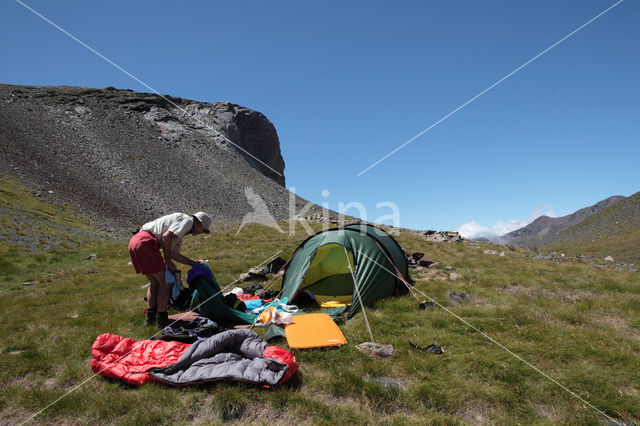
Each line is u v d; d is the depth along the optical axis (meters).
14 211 28.02
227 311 7.53
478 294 9.15
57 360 5.71
